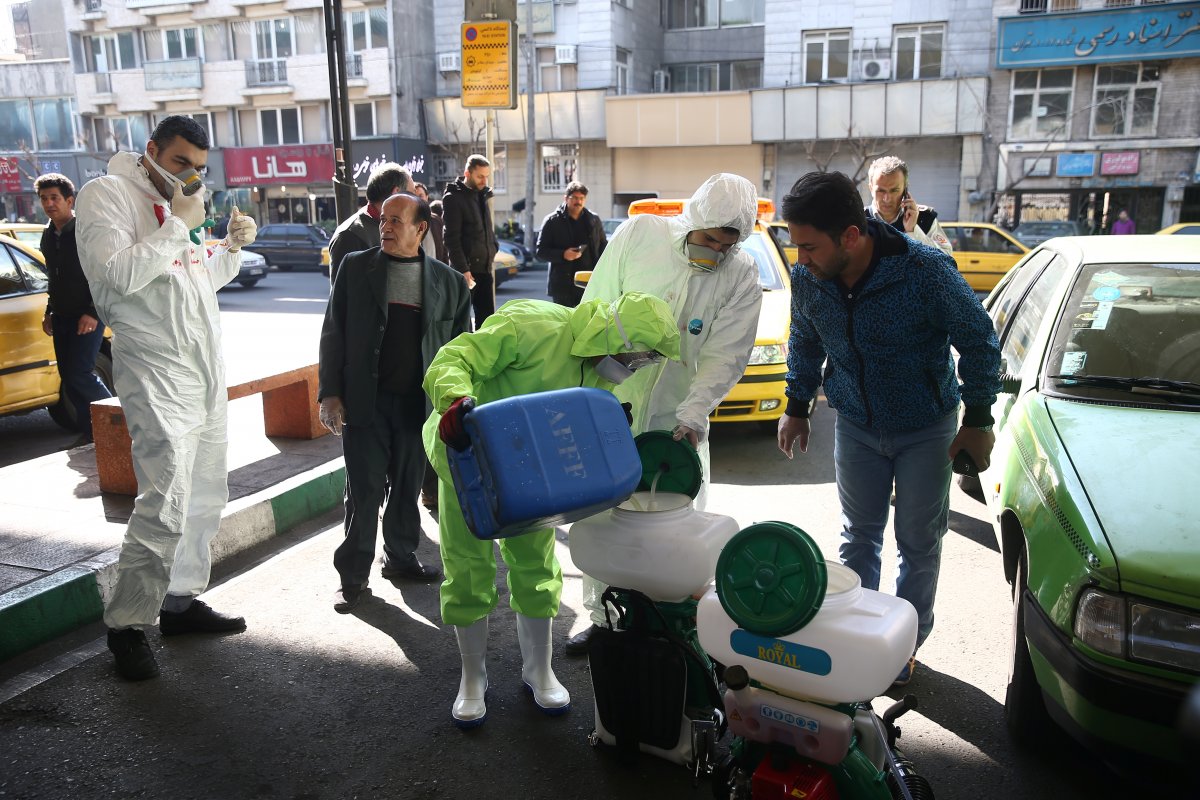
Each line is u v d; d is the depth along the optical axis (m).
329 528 5.25
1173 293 3.79
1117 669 2.40
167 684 3.47
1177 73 24.73
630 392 3.47
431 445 3.05
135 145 37.12
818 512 5.43
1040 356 3.73
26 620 3.70
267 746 3.07
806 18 28.41
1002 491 3.46
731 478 6.15
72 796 2.79
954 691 3.41
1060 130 26.08
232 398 5.49
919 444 3.25
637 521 2.65
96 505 4.91
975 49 27.06
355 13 32.47
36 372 6.86
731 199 3.19
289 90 33.66
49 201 6.31
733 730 2.38
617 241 3.52
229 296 19.70
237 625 3.93
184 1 34.25
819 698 2.21
